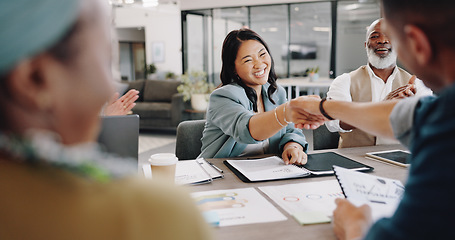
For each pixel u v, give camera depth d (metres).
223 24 9.51
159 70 12.01
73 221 0.30
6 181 0.30
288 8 8.85
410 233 0.46
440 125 0.47
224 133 1.74
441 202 0.44
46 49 0.29
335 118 1.01
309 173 1.31
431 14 0.47
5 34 0.26
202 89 5.96
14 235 0.29
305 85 6.16
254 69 1.75
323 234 0.84
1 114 0.30
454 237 0.43
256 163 1.49
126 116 1.08
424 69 0.53
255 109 1.79
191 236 0.32
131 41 12.48
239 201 1.06
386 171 1.37
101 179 0.31
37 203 0.30
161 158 1.14
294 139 1.67
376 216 0.86
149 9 10.87
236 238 0.83
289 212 0.97
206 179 1.25
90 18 0.32
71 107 0.32
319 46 9.25
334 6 8.17
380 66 2.10
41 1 0.27
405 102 0.66
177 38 11.62
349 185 1.01
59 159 0.30
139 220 0.31
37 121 0.31
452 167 0.44
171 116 6.13
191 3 9.00
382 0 0.55
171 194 0.33
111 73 0.35
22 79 0.29
